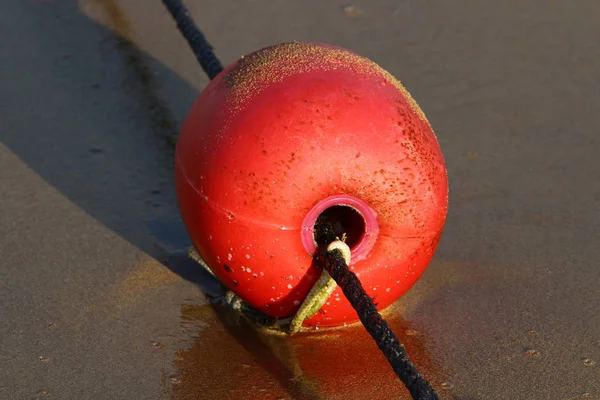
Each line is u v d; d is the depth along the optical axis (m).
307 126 5.67
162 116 9.50
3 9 11.24
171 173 8.64
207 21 11.01
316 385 6.05
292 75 5.91
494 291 7.05
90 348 6.38
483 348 6.42
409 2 11.63
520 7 11.56
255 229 5.77
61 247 7.52
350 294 5.55
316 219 5.80
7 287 7.00
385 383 6.06
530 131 9.26
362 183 5.69
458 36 10.92
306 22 11.08
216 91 6.16
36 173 8.54
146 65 10.33
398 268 6.04
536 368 6.20
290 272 5.90
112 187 8.40
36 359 6.25
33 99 9.66
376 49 10.59
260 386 6.04
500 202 8.21
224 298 6.91
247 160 5.71
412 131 5.86
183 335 6.53
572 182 8.48
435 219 6.03
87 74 10.12
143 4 11.52
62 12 11.22
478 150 8.95
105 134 9.17
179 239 7.70
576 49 10.71
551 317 6.74
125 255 7.45
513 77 10.17
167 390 5.99
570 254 7.50
